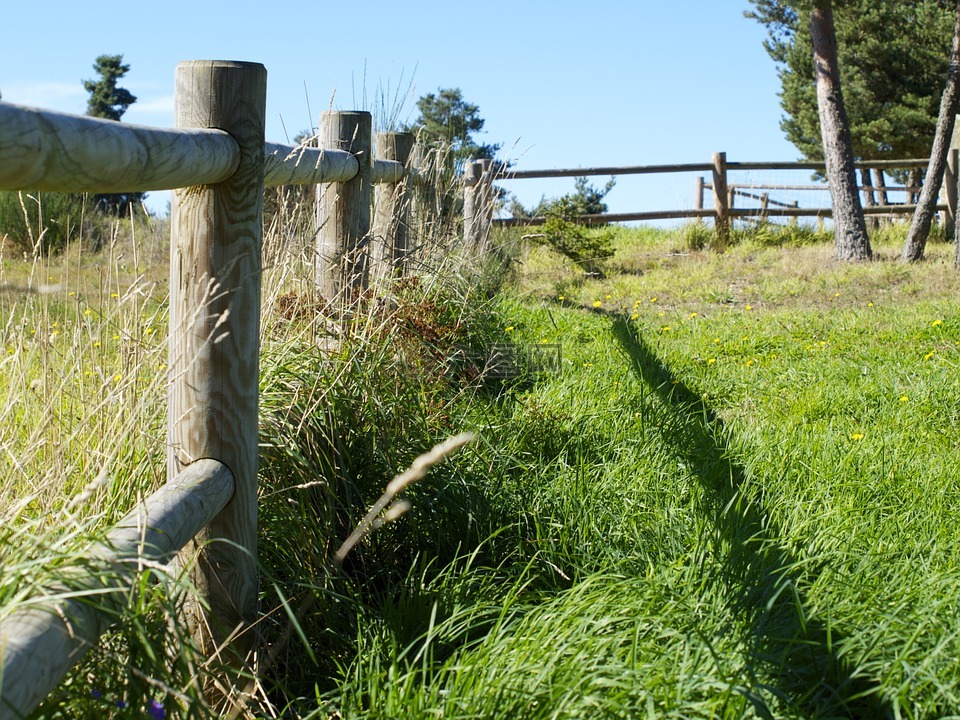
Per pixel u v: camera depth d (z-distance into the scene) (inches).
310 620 99.7
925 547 114.1
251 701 87.1
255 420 91.5
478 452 143.0
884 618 92.0
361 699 83.7
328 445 123.0
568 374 213.3
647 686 78.2
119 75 1203.9
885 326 281.0
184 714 76.2
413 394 145.7
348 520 118.3
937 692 81.7
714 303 362.0
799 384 214.2
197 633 87.7
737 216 547.2
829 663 85.1
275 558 103.6
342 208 172.6
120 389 91.4
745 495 128.7
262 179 89.7
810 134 1127.0
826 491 132.1
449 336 200.5
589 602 93.5
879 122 1004.6
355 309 162.4
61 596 58.5
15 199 331.0
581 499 125.6
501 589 106.8
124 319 105.0
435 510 120.6
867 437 165.2
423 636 95.0
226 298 87.7
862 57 1031.0
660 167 533.6
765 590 98.1
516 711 75.7
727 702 76.7
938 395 191.0
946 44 981.8
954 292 358.0
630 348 245.1
